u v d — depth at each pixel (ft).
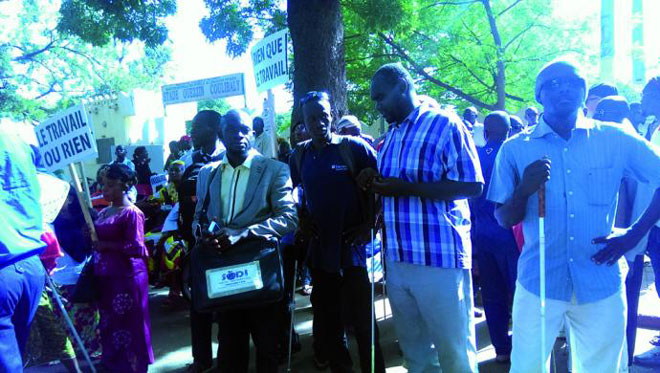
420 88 51.80
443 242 10.07
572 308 8.90
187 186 15.35
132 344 14.03
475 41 45.73
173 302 22.58
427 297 10.24
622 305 8.76
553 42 46.24
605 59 42.06
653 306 17.99
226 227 12.01
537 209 8.91
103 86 110.01
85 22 39.78
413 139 10.25
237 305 11.30
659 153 8.36
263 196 12.03
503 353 14.65
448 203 10.24
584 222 8.60
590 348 8.94
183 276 17.81
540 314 8.89
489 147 15.26
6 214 8.66
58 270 15.71
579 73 8.47
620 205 12.24
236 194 12.16
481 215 14.64
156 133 90.12
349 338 17.11
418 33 46.11
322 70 22.09
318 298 12.62
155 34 39.70
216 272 11.34
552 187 8.73
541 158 8.79
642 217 8.35
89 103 87.76
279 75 16.81
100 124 87.40
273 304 12.08
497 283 14.67
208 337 15.02
